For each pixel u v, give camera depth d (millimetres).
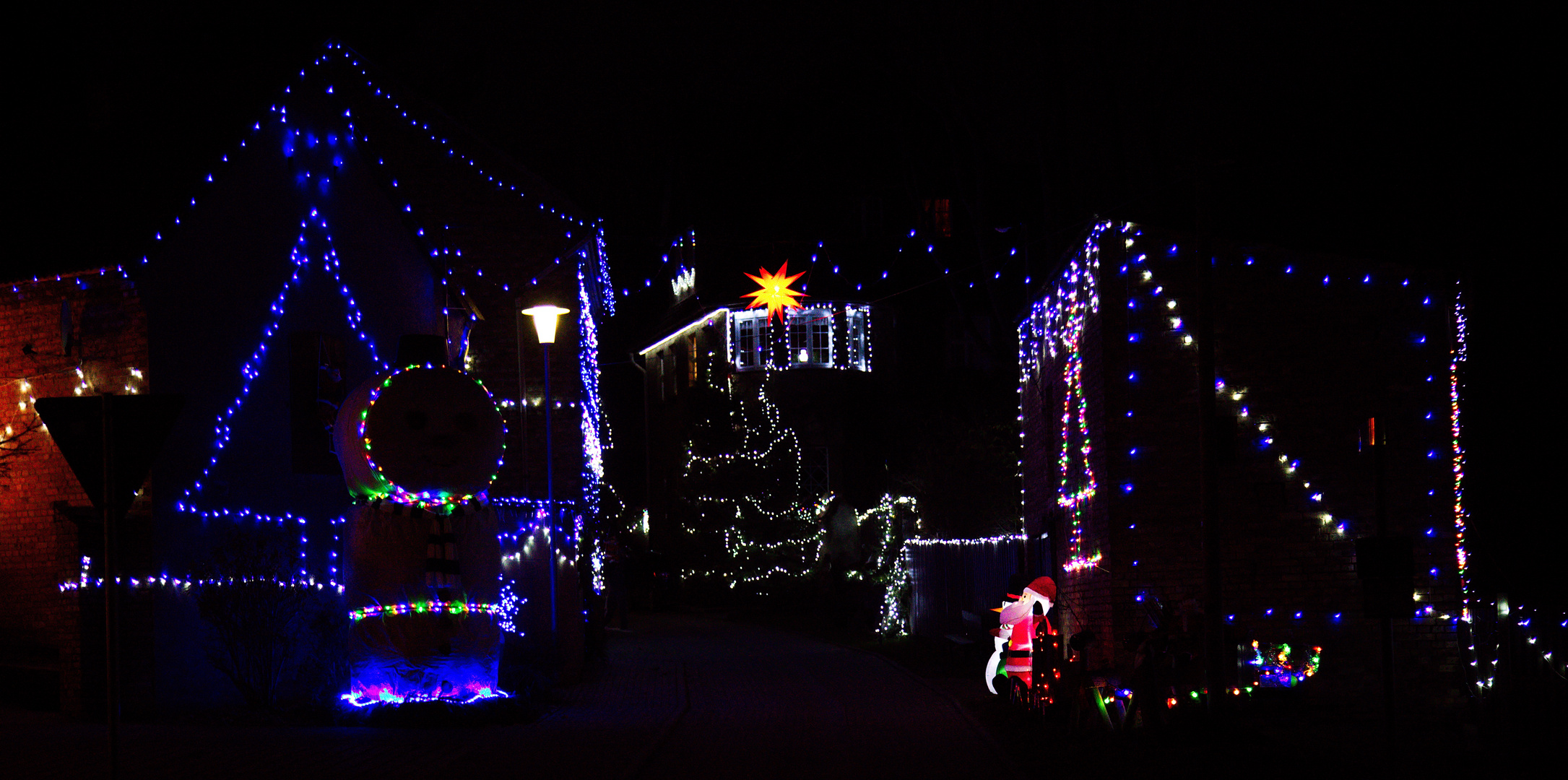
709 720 14641
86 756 11195
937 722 14391
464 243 20109
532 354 20094
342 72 18531
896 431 36094
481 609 14539
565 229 20188
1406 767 11055
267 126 16250
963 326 37719
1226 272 16094
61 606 14242
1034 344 22203
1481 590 12664
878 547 34000
